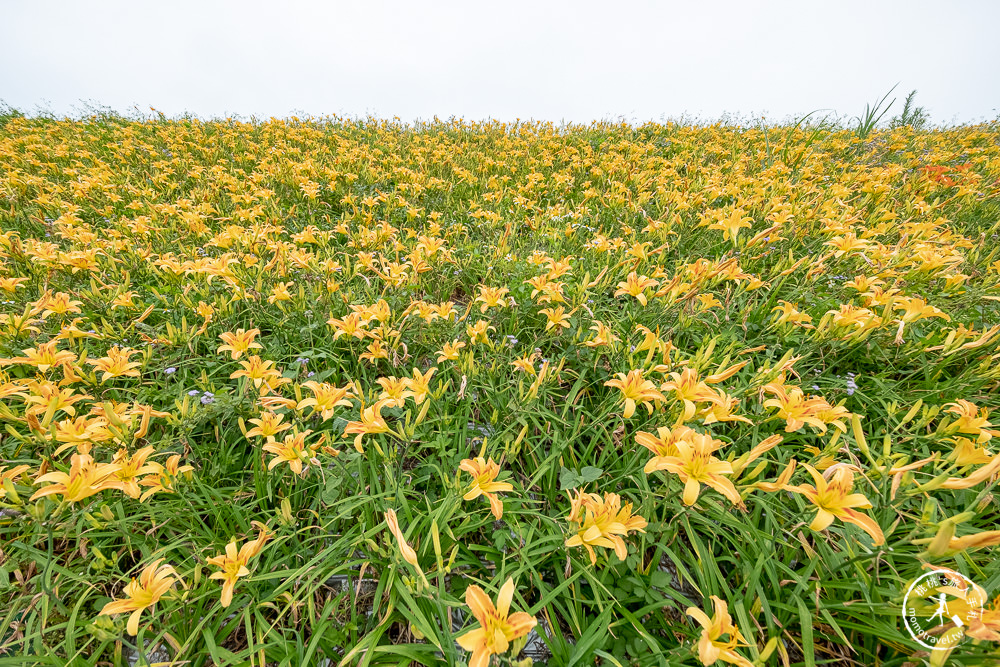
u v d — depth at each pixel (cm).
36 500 155
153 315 292
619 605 149
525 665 103
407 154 755
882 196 451
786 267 319
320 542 176
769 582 160
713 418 164
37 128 919
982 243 345
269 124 962
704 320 277
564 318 273
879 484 158
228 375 252
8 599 154
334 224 478
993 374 209
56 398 169
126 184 527
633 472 188
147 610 153
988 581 141
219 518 171
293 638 154
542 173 618
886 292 243
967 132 859
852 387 226
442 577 133
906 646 133
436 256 352
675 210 423
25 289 300
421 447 200
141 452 149
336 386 248
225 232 357
